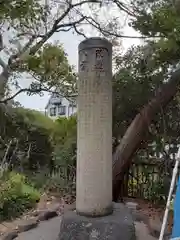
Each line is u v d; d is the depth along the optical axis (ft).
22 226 12.43
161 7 13.87
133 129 17.47
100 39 10.23
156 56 15.52
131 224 9.89
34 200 16.44
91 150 10.03
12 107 26.84
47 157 25.35
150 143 18.94
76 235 9.81
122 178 18.45
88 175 10.12
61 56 19.45
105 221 9.84
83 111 10.17
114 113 18.42
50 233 11.91
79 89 10.37
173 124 18.26
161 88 16.78
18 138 25.95
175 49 13.80
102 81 10.08
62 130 22.70
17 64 19.54
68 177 20.52
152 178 18.54
